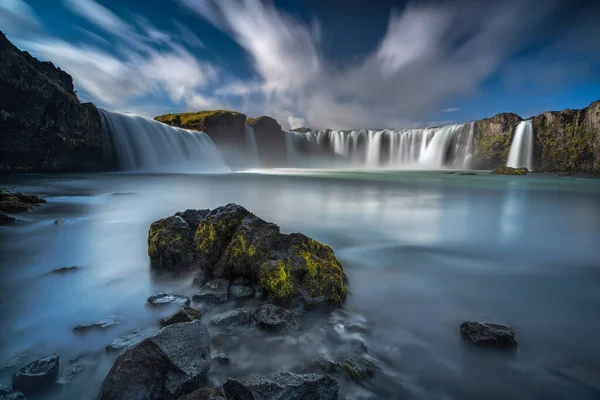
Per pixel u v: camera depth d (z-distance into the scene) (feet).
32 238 33.58
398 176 161.79
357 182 119.75
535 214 54.03
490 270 25.59
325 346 14.69
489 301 19.79
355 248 31.60
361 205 60.54
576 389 12.16
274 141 321.32
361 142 323.78
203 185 100.12
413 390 11.96
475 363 13.60
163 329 12.05
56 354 12.59
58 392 11.31
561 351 14.51
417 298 20.16
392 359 13.75
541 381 12.58
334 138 336.49
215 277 22.29
